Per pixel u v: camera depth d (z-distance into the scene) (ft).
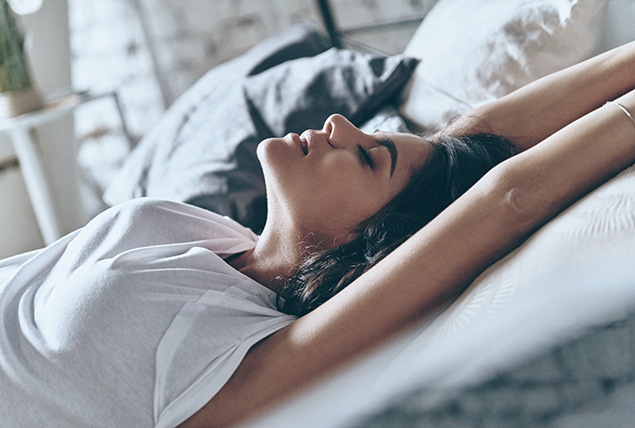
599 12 3.42
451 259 2.07
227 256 3.10
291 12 7.77
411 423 1.02
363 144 2.92
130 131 8.57
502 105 3.19
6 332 2.34
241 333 2.27
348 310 2.10
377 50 6.82
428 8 6.03
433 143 3.07
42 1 7.45
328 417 1.16
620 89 2.91
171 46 8.23
